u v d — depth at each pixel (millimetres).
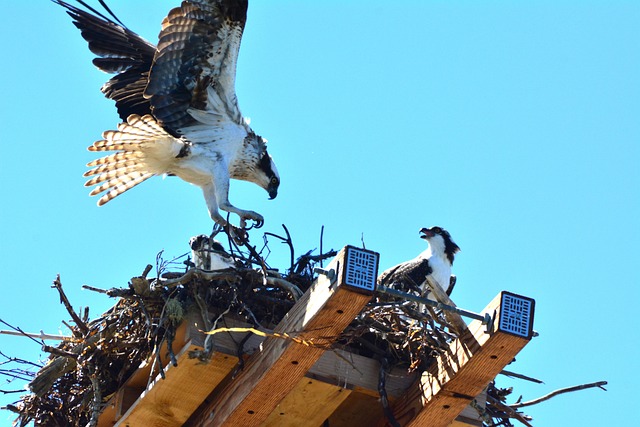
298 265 13297
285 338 10570
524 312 10391
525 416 12109
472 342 10680
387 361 11719
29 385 12523
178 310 11508
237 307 11930
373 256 9992
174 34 14016
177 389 11805
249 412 11188
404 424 11508
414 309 11789
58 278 12320
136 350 12375
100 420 13242
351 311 10086
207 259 13758
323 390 11641
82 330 12531
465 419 11859
